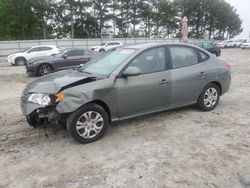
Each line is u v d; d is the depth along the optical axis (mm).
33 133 4832
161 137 4566
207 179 3295
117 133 4754
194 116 5629
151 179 3311
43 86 4328
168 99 5148
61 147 4234
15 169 3605
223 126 5074
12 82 10797
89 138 4340
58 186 3205
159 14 61531
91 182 3271
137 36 59656
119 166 3627
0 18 47938
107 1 53812
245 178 3312
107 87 4336
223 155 3900
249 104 6680
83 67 5379
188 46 5570
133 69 4438
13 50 31266
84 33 54656
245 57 24141
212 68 5789
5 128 5133
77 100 4082
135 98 4676
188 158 3818
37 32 50562
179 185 3180
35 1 47406
